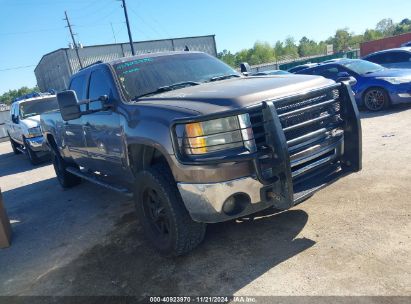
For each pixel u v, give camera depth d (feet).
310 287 9.30
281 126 9.97
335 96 11.97
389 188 14.32
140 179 12.11
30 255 14.29
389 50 41.50
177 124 10.20
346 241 11.07
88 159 17.53
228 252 11.61
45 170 31.48
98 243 14.14
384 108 30.76
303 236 11.78
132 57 15.28
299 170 10.91
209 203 10.08
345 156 12.25
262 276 10.10
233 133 9.86
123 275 11.46
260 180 9.82
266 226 12.85
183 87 13.66
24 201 22.36
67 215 18.25
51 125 21.63
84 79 16.67
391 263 9.71
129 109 12.66
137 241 13.61
